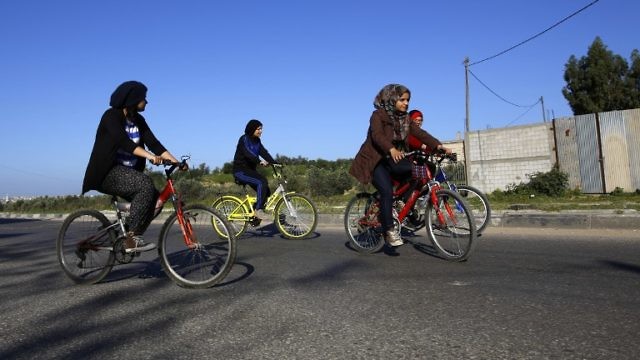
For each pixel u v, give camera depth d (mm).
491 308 3818
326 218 11008
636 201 12469
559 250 6234
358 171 6059
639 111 15203
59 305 4348
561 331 3275
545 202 13414
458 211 5652
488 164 17734
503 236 7652
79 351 3211
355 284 4746
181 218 4855
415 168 5875
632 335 3172
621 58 38844
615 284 4445
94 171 4852
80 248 5156
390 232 5895
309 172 22250
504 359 2850
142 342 3330
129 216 4906
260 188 8383
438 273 5098
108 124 4797
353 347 3102
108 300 4465
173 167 4938
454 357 2902
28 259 7129
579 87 39750
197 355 3062
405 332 3338
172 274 4887
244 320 3715
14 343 3404
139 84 4891
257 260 6266
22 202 29078
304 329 3467
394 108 5844
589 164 15938
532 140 16938
